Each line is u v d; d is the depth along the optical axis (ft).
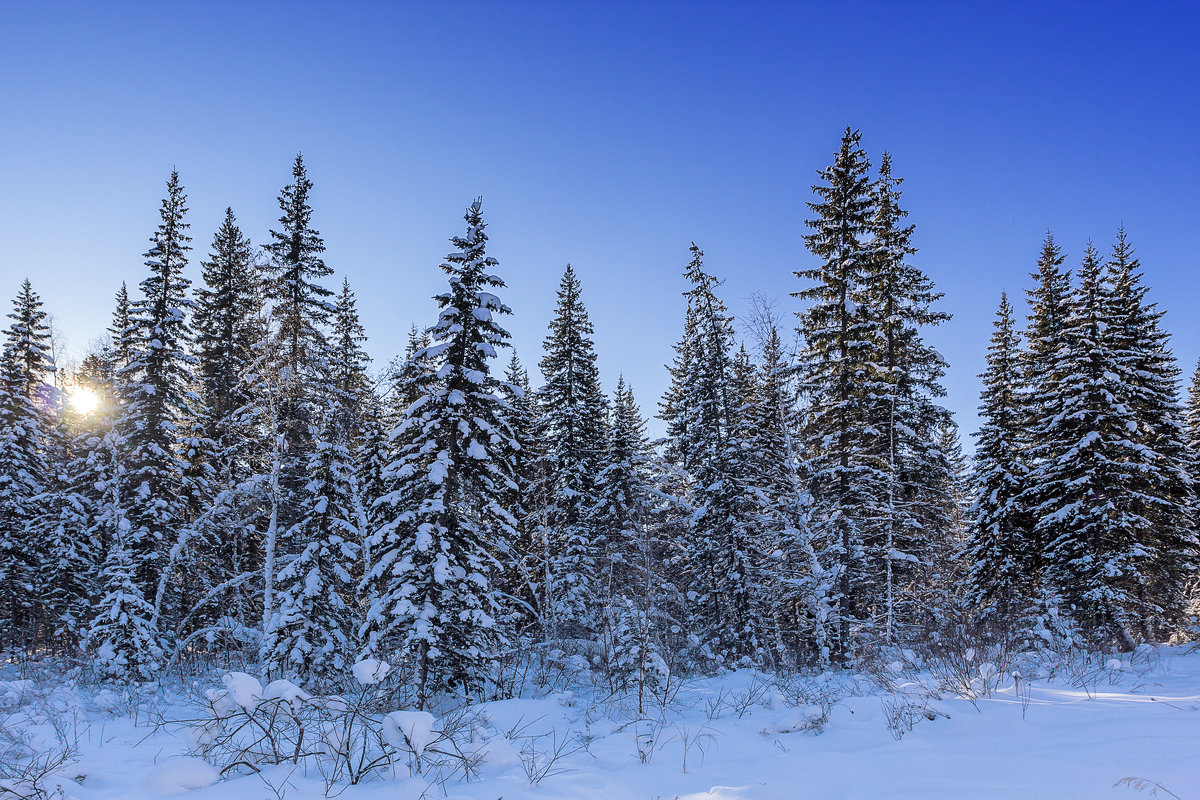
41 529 78.13
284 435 64.28
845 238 75.20
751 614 71.05
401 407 74.43
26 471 82.33
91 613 74.43
